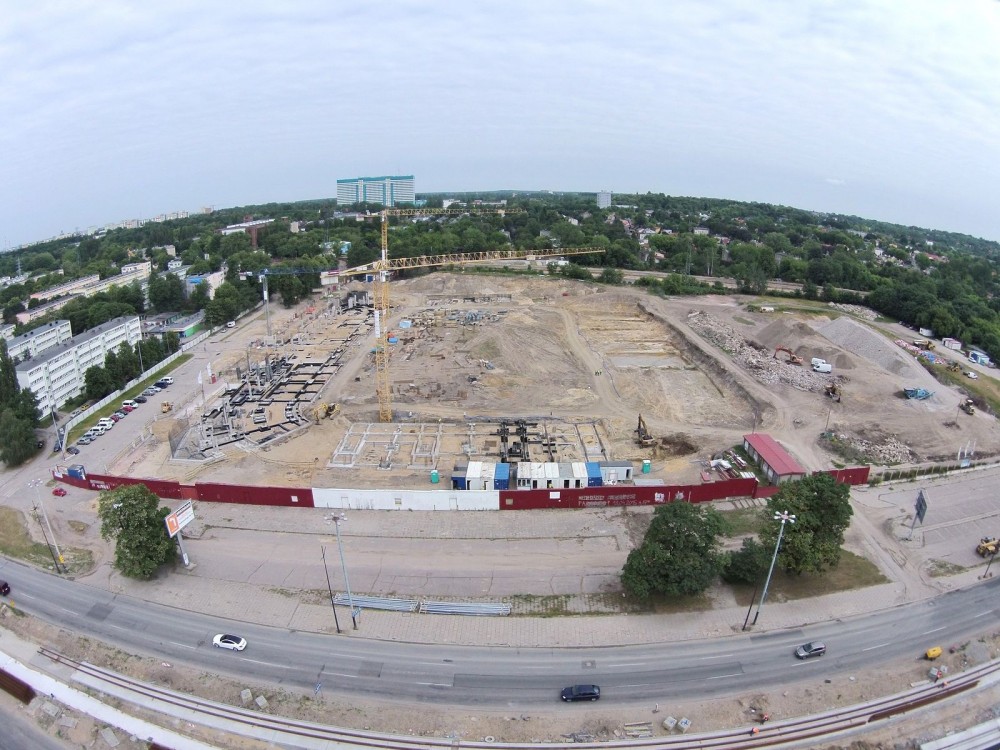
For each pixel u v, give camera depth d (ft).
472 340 552.41
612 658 199.41
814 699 184.24
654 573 211.00
